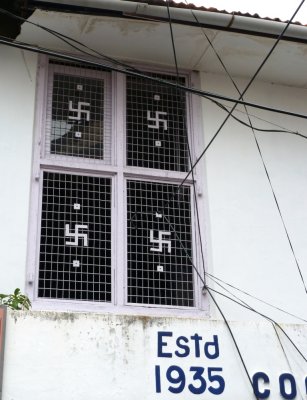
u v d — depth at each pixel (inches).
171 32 249.6
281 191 273.7
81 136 261.3
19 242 233.5
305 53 274.7
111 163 258.7
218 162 270.4
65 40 261.9
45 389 190.9
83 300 233.8
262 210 267.3
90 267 239.3
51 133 257.9
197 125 274.7
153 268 246.1
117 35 262.1
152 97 276.1
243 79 291.4
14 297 207.9
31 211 239.8
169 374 203.5
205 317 239.6
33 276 230.7
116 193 252.7
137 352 203.0
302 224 270.5
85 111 266.1
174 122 275.0
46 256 236.2
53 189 247.3
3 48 262.1
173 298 243.6
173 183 262.4
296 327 220.7
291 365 215.5
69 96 266.2
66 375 194.1
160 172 262.1
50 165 249.8
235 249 256.5
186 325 210.8
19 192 240.8
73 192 249.0
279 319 249.8
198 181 264.5
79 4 241.0
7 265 229.0
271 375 212.5
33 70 262.8
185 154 270.2
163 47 270.5
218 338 212.4
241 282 251.4
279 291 254.4
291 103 294.5
